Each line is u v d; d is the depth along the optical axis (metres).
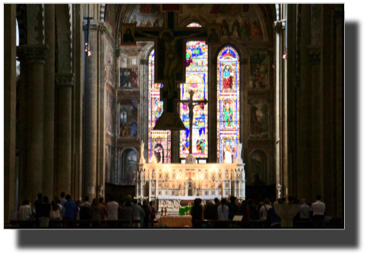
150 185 47.09
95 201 24.61
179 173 47.62
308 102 32.69
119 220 24.47
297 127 37.38
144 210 27.70
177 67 35.84
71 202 25.00
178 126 35.81
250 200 26.17
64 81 37.16
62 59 37.34
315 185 31.75
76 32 38.38
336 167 25.44
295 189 38.44
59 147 37.00
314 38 32.59
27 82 31.58
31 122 31.38
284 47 49.97
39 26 31.52
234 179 47.44
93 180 48.12
